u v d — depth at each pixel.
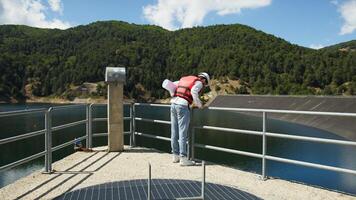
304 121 71.62
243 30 180.50
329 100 84.56
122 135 8.58
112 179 6.06
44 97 151.75
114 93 8.48
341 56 149.62
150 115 48.34
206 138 48.56
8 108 112.31
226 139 48.44
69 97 143.88
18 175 24.11
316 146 46.72
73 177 6.24
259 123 66.56
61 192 5.39
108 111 8.46
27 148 35.91
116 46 172.00
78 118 56.75
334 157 39.31
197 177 6.15
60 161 7.52
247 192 4.62
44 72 158.75
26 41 190.25
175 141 7.33
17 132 45.41
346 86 128.50
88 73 149.38
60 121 52.62
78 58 164.00
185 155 7.03
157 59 166.25
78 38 191.62
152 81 148.50
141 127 45.38
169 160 7.56
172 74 157.62
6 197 5.18
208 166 7.01
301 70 142.25
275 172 33.00
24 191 5.46
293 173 32.75
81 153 8.32
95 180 6.03
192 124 7.29
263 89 139.00
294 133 59.22
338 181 29.92
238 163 33.28
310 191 5.44
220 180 6.01
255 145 43.88
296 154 41.34
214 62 158.38
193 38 190.88
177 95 7.02
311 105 86.50
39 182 5.95
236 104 102.12
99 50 168.00
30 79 156.00
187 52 174.50
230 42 174.50
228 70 151.50
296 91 132.88
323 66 140.00
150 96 145.25
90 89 144.50
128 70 146.75
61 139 39.06
